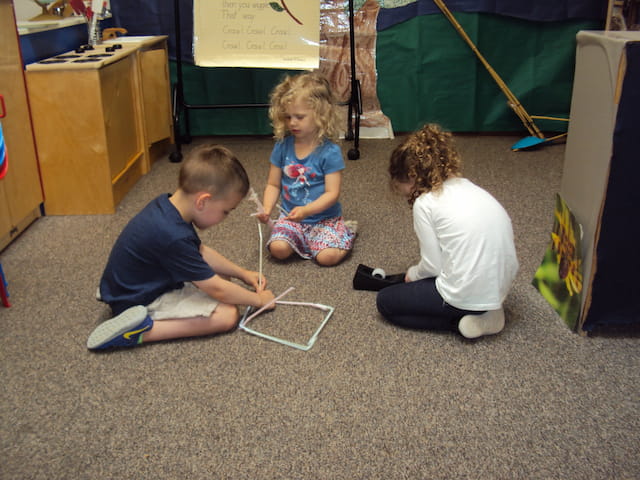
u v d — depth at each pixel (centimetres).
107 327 145
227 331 155
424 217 146
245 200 246
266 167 291
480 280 140
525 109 326
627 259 141
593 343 149
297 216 188
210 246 205
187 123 333
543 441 119
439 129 153
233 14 287
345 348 148
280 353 147
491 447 117
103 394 133
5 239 205
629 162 133
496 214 143
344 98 333
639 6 289
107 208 234
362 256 197
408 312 153
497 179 268
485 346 149
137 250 144
